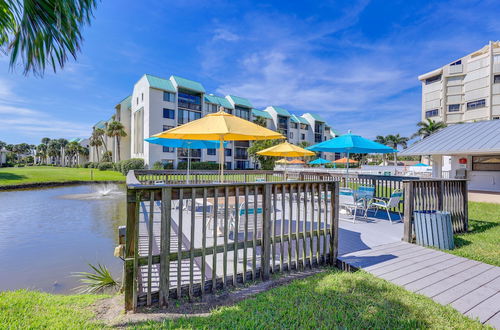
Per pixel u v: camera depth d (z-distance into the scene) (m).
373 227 5.29
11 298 2.91
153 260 2.45
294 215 6.34
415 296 2.61
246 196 2.92
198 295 2.70
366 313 2.30
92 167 41.00
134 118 31.45
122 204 12.67
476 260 3.65
